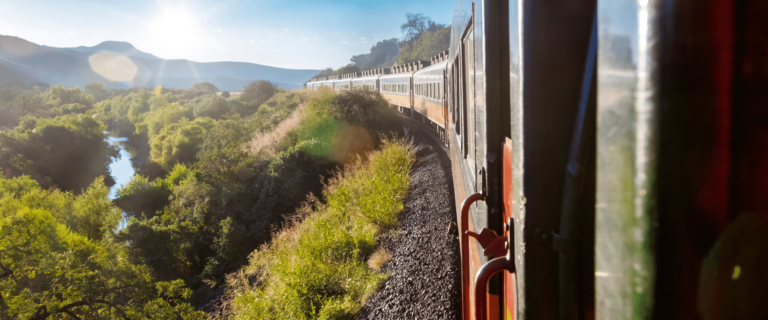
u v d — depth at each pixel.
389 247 6.59
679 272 0.30
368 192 9.16
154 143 40.72
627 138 0.34
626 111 0.34
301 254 6.76
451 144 6.28
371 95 19.91
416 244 6.21
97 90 133.50
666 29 0.29
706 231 0.29
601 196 0.40
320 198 14.05
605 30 0.38
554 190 0.68
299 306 5.64
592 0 0.64
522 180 0.71
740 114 0.28
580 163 0.63
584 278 0.66
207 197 17.45
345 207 9.27
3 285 13.62
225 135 22.98
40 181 37.41
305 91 26.02
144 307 12.23
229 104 46.47
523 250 0.72
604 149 0.39
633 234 0.33
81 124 45.75
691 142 0.29
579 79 0.65
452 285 4.73
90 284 13.30
